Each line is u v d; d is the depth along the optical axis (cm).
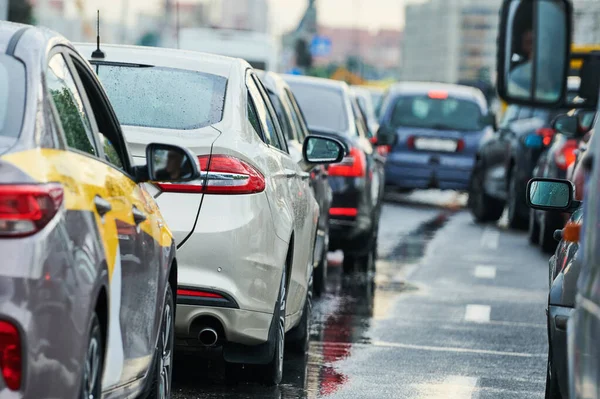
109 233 1029
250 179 1481
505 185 4384
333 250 3052
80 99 1109
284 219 1588
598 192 901
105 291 1005
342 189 2942
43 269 889
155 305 1205
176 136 1479
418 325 2261
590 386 859
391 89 5219
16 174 898
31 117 966
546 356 2000
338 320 2289
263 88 1794
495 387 1734
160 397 1277
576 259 1294
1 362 877
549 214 3472
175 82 1591
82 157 1042
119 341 1067
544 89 1931
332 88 3088
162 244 1239
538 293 2762
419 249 3612
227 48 6562
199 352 1878
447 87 5228
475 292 2742
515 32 1917
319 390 1650
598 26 4241
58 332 902
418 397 1644
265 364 1616
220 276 1456
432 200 5806
